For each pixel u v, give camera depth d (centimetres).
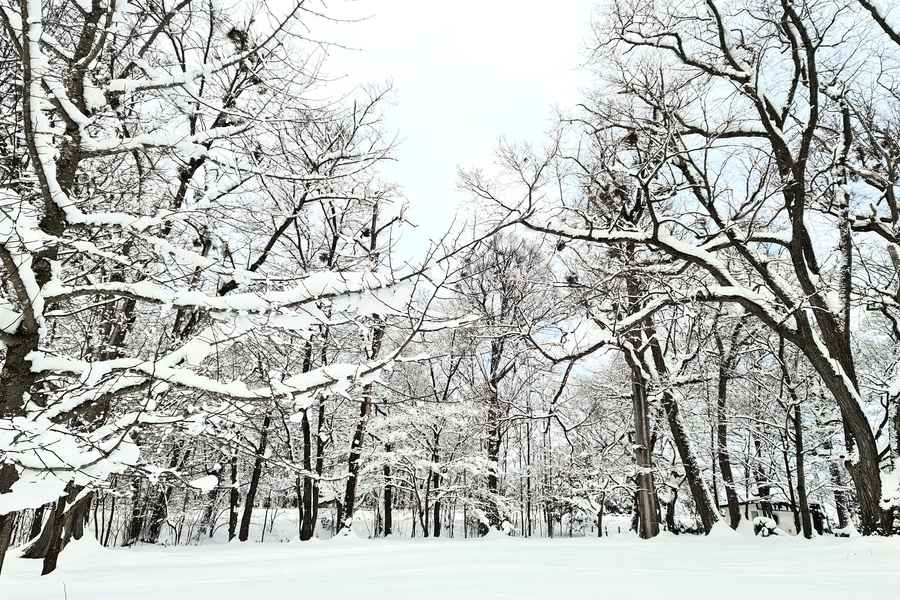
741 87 1337
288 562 1093
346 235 649
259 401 505
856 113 1377
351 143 1115
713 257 1362
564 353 1420
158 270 610
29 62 448
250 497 2275
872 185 1402
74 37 633
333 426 2428
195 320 731
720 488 2608
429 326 513
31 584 731
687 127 1430
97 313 762
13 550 1140
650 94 1340
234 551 1583
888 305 1412
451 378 2597
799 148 1409
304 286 505
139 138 559
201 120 712
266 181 695
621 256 1482
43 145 493
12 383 476
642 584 613
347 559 1110
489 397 2255
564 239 1417
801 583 615
